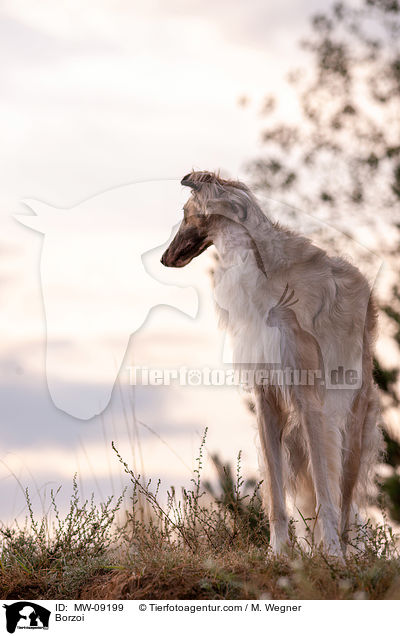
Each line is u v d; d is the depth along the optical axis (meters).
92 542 8.12
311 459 8.11
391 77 24.64
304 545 8.22
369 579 6.77
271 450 8.44
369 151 23.95
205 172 8.53
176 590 7.00
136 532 8.19
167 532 8.22
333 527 7.90
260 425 8.52
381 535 8.23
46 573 7.88
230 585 6.96
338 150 24.05
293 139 24.22
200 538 8.30
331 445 8.42
